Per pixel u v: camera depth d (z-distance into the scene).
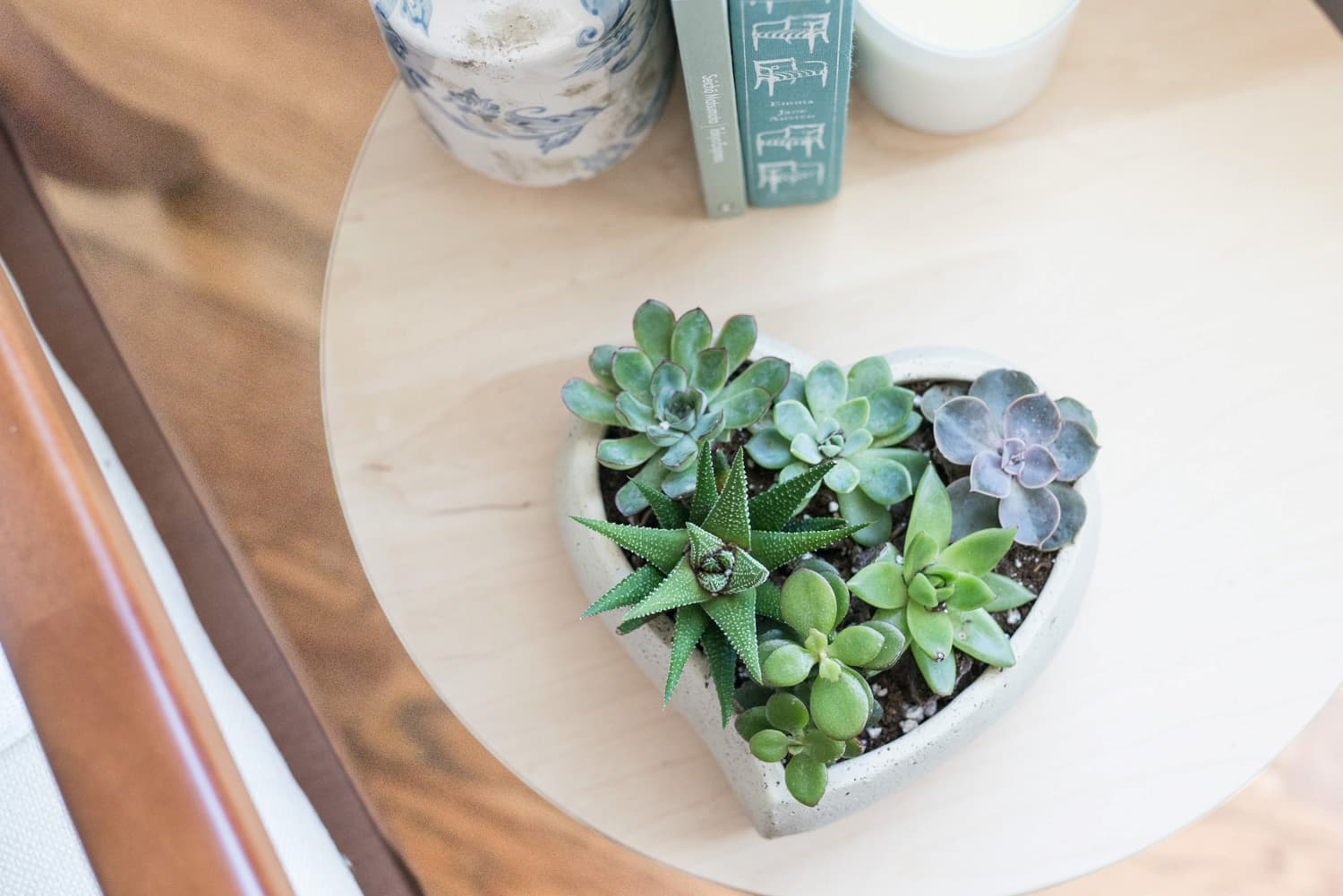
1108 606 0.78
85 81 0.89
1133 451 0.79
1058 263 0.81
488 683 0.79
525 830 0.91
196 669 0.82
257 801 0.80
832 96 0.74
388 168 0.83
